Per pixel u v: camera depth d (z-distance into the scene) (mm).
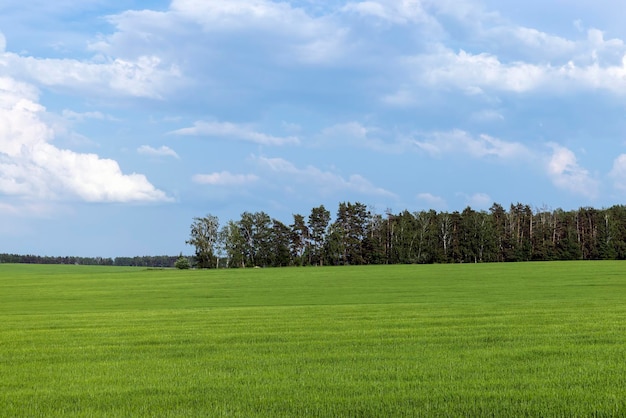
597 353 14656
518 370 12836
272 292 52156
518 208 135875
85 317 29328
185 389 11602
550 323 21203
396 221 134250
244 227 134250
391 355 14859
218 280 73750
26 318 29422
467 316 24609
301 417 9609
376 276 73750
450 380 11977
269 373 12945
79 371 13734
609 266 83500
